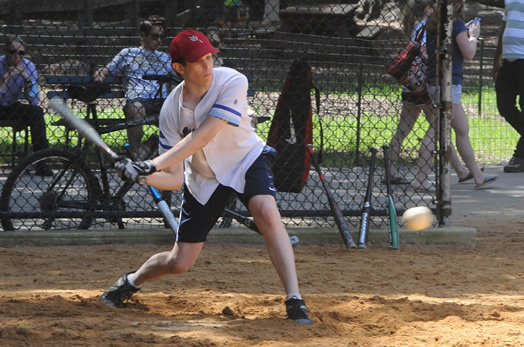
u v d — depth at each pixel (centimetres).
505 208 2659
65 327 1284
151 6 5528
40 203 2158
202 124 1254
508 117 3409
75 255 1969
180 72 1260
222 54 3180
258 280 1716
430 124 2677
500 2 6844
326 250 2062
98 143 1263
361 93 3334
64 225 2266
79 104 2694
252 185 1320
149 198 2595
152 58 2539
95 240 2102
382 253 2036
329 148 3381
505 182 3164
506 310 1455
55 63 3014
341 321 1366
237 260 1930
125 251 2022
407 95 2719
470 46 2714
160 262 1388
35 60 3281
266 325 1298
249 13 5062
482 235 2275
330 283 1691
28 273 1770
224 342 1205
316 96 2256
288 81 2222
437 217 2222
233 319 1374
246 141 1324
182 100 1291
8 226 2153
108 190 2203
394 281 1720
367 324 1338
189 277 1738
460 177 3109
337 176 3131
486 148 4047
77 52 3066
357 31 5516
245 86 1282
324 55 3378
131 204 2516
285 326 1293
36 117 2845
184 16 5388
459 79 2823
